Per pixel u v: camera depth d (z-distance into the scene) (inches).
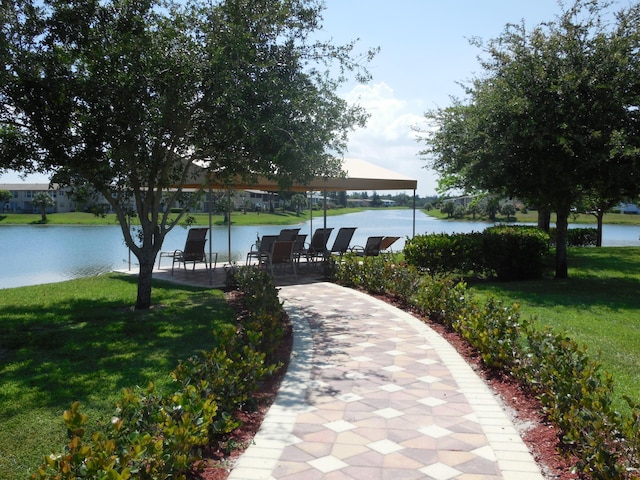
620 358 222.8
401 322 294.7
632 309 335.0
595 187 439.8
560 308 337.1
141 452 97.4
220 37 296.4
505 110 414.3
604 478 105.3
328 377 197.3
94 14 296.7
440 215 2491.4
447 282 299.7
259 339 205.0
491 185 455.8
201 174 397.1
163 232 343.9
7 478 122.1
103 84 278.8
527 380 174.6
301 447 138.0
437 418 157.9
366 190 578.9
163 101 281.6
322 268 553.6
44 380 191.9
